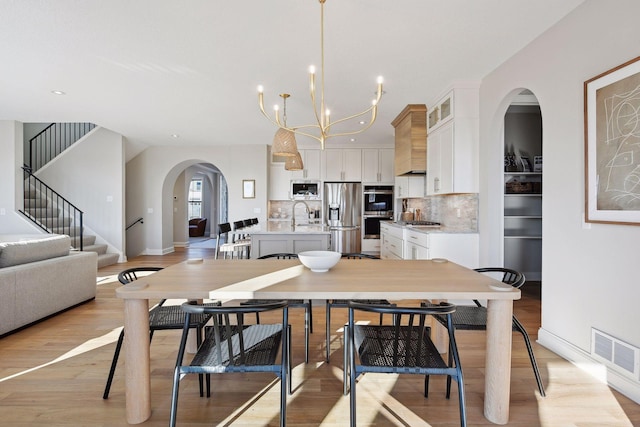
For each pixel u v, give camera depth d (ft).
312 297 4.67
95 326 9.43
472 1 6.72
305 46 8.57
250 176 22.04
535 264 14.19
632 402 5.78
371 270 6.34
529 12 7.14
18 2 6.67
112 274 16.20
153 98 12.64
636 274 5.78
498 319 5.17
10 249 9.15
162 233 22.86
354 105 13.55
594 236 6.64
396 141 16.24
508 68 9.47
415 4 6.79
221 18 7.28
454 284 5.19
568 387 6.27
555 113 7.70
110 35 8.01
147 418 5.30
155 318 6.39
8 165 15.97
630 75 5.78
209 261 7.39
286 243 12.48
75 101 13.07
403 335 5.63
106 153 19.74
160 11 7.01
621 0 6.04
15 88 11.59
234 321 9.80
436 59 9.43
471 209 11.73
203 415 5.45
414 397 5.97
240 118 15.55
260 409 5.62
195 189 46.78
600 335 6.50
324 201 21.88
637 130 5.66
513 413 5.48
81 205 19.80
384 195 21.75
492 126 10.44
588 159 6.66
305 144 21.80
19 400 5.83
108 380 5.93
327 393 6.09
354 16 7.22
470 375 6.75
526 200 14.10
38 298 9.50
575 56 7.09
